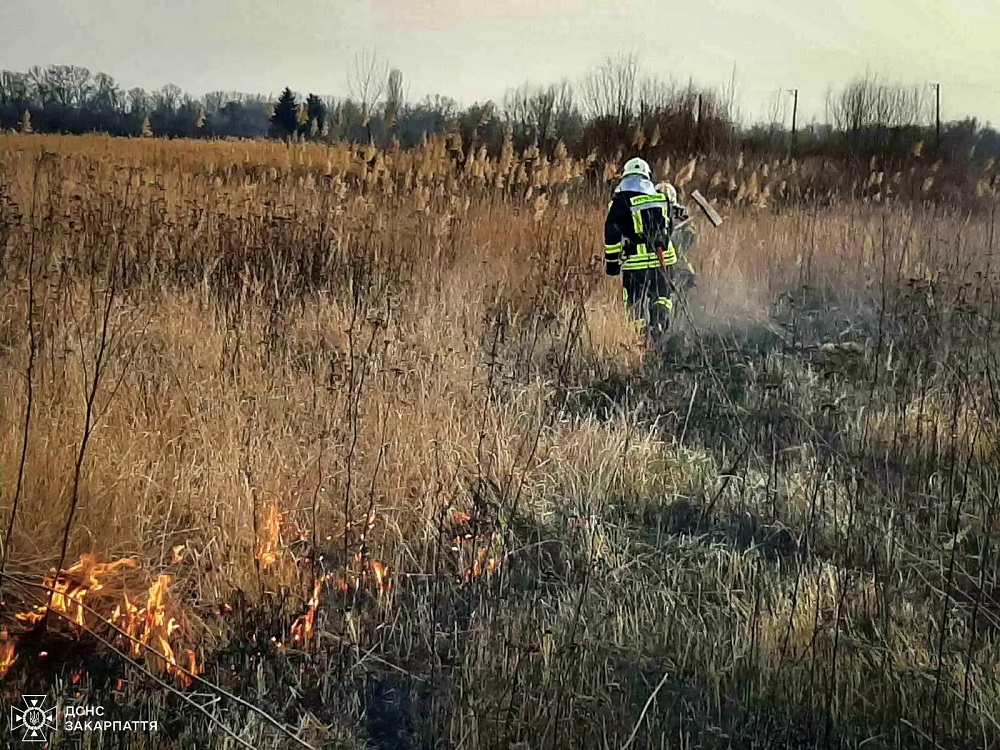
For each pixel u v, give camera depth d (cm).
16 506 375
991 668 338
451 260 922
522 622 365
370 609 386
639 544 439
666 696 332
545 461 505
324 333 677
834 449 539
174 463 444
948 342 718
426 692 337
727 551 435
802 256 1006
